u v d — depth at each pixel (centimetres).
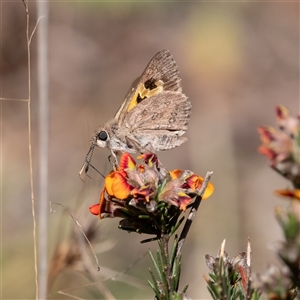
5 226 1309
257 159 1606
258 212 1409
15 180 1462
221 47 1659
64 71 1858
